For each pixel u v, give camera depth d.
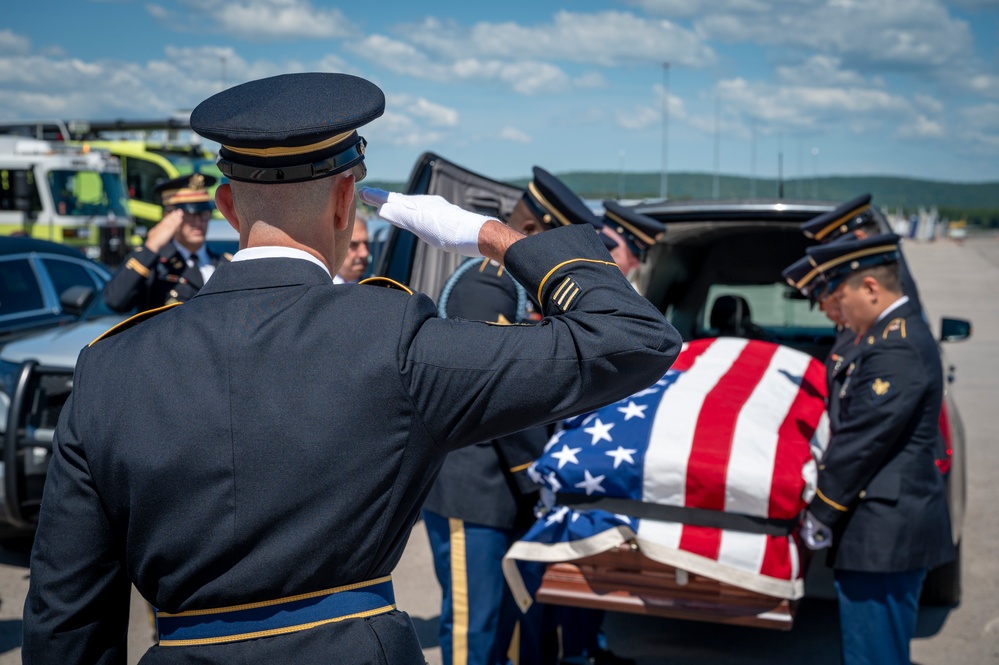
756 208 4.08
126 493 1.26
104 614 1.33
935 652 3.71
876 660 2.78
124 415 1.27
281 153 1.30
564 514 2.87
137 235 19.33
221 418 1.25
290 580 1.26
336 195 1.37
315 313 1.31
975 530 5.09
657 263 4.32
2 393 4.50
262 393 1.26
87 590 1.30
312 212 1.36
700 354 3.54
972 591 4.30
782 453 2.73
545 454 2.90
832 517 2.70
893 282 2.81
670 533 2.74
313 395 1.26
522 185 4.30
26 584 4.55
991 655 3.68
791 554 2.70
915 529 2.72
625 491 2.79
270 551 1.25
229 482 1.24
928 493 2.76
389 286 1.40
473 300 2.84
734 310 4.44
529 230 2.98
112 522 1.30
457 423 1.29
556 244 1.37
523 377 1.26
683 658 3.74
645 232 3.46
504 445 2.89
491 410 1.27
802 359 3.53
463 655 2.94
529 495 3.01
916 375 2.65
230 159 1.33
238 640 1.27
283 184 1.33
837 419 2.92
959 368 10.48
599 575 2.88
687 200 4.35
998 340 12.77
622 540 2.76
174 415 1.26
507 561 2.87
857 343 2.87
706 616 2.78
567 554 2.83
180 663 1.28
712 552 2.70
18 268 6.14
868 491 2.73
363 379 1.27
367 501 1.27
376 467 1.27
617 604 2.86
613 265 1.38
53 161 15.66
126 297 4.35
